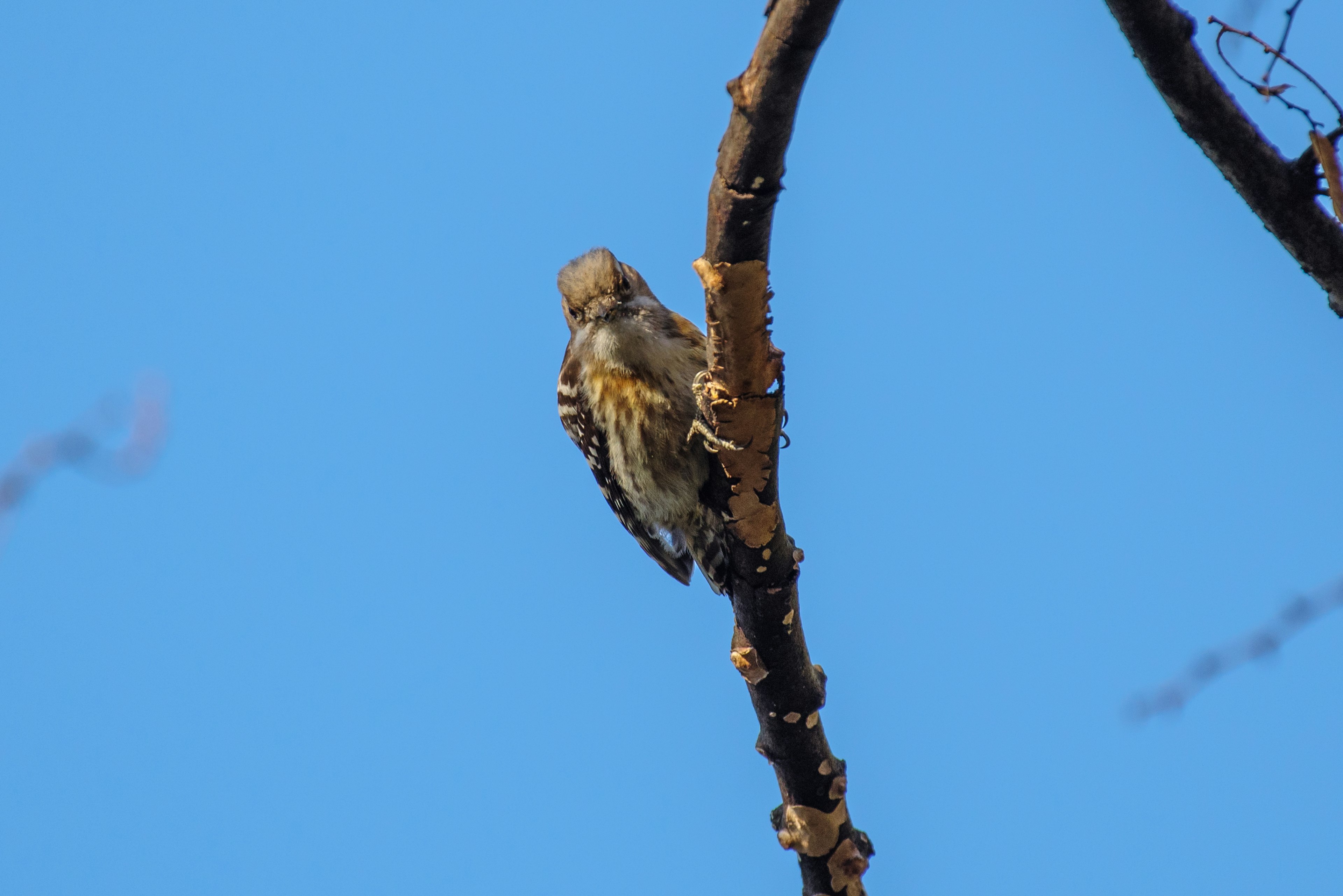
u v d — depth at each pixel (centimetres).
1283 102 753
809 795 974
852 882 995
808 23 627
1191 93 753
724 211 712
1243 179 787
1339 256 798
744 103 667
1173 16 723
